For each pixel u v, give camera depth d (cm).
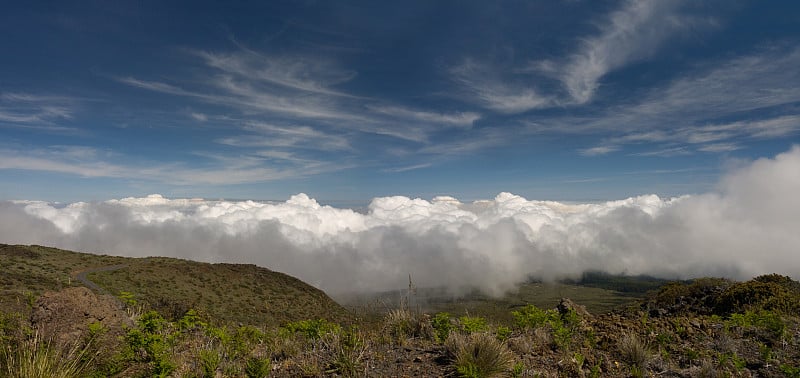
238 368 572
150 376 536
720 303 1170
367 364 578
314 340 673
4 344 558
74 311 637
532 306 822
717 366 609
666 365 610
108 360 571
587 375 568
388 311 793
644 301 1465
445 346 628
